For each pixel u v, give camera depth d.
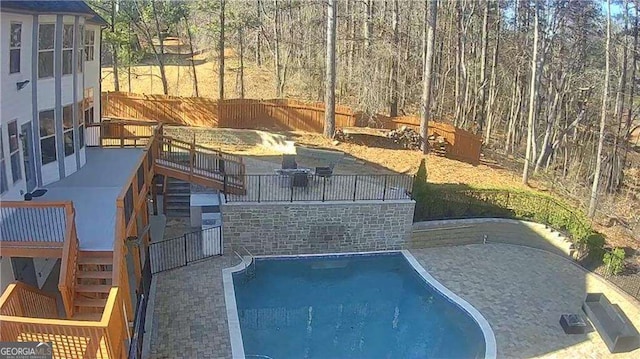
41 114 13.77
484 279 17.17
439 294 16.22
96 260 10.88
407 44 35.56
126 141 22.56
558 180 29.72
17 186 12.59
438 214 19.50
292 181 18.56
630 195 32.97
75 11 13.79
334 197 18.19
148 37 33.34
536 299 16.06
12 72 12.10
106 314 8.64
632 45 31.62
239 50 37.62
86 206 13.12
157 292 14.75
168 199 20.11
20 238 10.59
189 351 12.27
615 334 13.76
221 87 31.48
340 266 18.25
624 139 33.28
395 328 14.87
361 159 23.84
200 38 44.12
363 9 35.75
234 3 35.09
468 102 37.34
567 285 17.05
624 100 34.12
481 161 27.58
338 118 28.19
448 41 37.97
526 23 35.25
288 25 40.50
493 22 36.44
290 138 25.56
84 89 17.06
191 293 14.79
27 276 12.69
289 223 17.55
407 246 19.03
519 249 19.69
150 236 17.62
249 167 21.72
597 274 17.84
